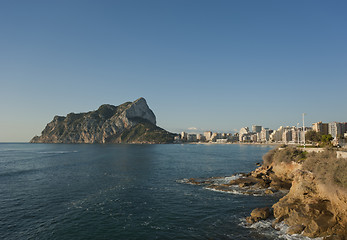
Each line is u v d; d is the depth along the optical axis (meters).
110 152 174.00
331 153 39.84
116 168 81.50
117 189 49.00
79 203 39.00
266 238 25.48
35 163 97.00
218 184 53.09
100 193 45.59
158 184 54.28
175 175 67.31
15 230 28.42
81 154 151.25
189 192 46.28
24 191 47.09
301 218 27.72
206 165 92.06
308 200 31.77
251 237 25.81
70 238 26.31
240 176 62.25
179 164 95.00
